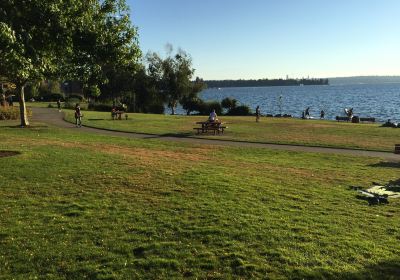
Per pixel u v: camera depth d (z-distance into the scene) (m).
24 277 6.46
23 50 11.23
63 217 9.00
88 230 8.29
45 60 13.27
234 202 10.25
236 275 6.57
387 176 14.65
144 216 9.12
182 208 9.70
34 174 12.59
